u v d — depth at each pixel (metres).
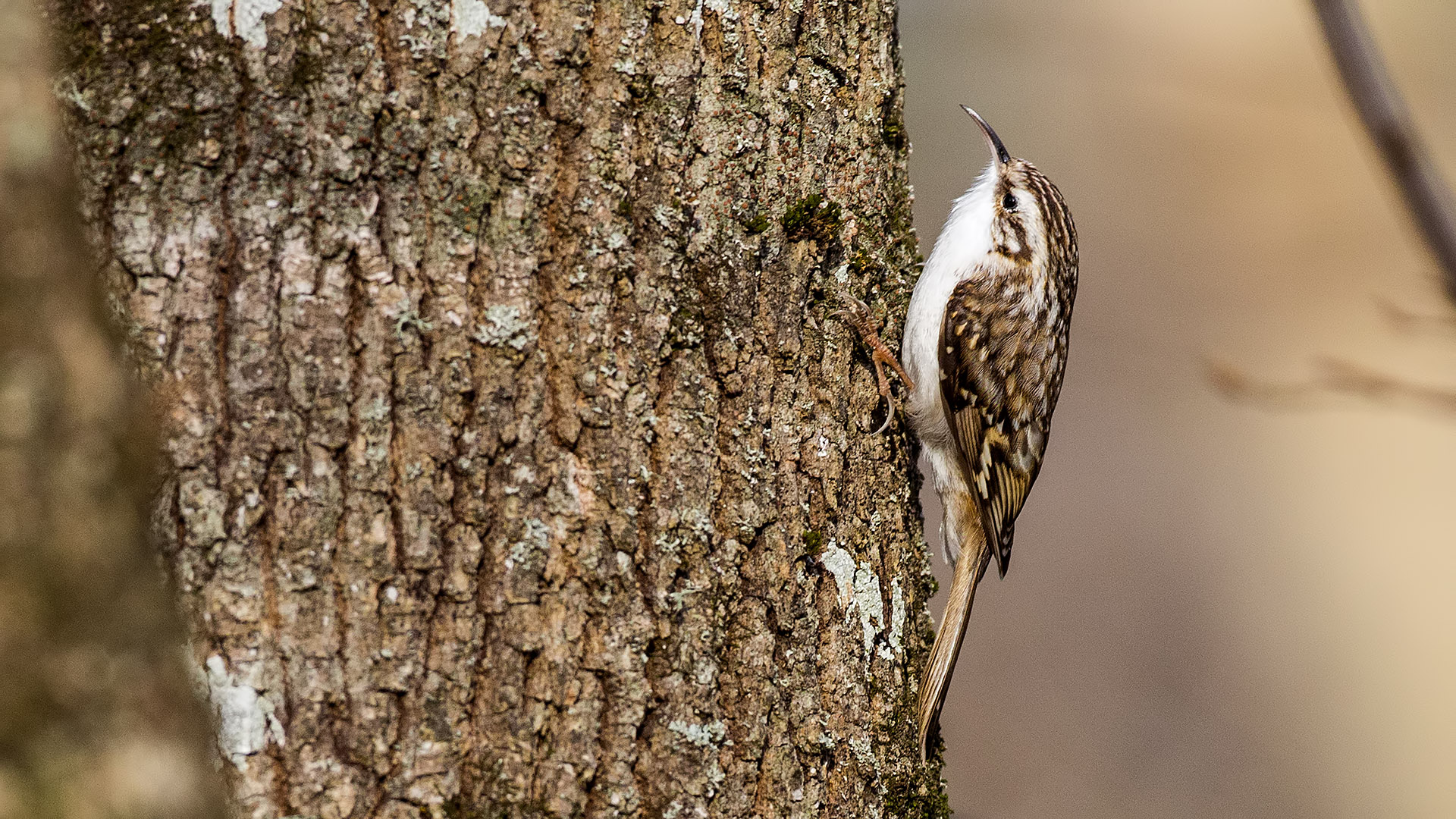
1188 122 19.78
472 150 4.57
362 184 4.44
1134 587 16.75
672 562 4.78
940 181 16.86
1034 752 14.73
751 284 5.09
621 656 4.66
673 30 4.90
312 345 4.38
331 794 4.31
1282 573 17.50
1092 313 19.00
